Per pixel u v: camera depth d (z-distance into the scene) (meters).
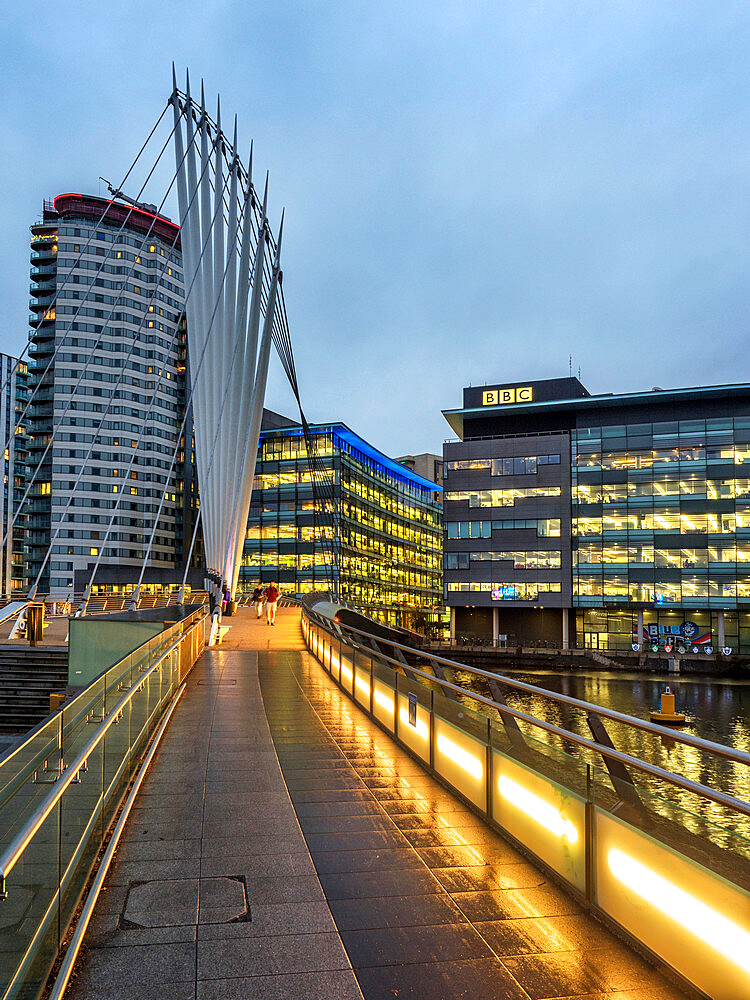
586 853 4.92
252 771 8.58
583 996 3.84
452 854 5.93
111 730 6.40
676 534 75.44
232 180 47.75
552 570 79.62
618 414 79.44
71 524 114.62
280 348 59.25
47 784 3.93
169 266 127.12
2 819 3.12
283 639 29.02
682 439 76.62
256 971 4.10
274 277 50.34
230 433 46.97
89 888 5.09
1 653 27.48
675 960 3.98
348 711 12.74
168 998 3.82
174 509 125.19
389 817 6.88
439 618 144.62
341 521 97.06
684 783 3.87
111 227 122.25
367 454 110.62
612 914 4.60
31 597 36.91
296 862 5.75
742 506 73.75
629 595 76.31
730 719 46.47
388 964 4.18
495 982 3.98
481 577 82.25
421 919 4.76
